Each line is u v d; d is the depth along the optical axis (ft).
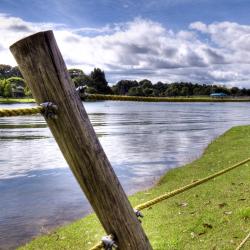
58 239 28.04
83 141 5.86
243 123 189.78
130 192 46.16
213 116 272.72
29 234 31.40
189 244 22.56
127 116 266.16
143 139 113.50
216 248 21.42
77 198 44.39
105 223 6.31
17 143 108.37
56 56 5.58
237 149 71.41
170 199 33.88
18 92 527.81
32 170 64.95
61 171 63.62
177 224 26.63
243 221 25.20
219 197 32.60
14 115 5.08
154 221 28.02
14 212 38.50
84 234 28.78
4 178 58.03
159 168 64.03
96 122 194.49
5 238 30.37
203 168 55.16
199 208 29.94
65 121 5.74
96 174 6.01
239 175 40.60
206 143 99.81
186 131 140.77
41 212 38.52
